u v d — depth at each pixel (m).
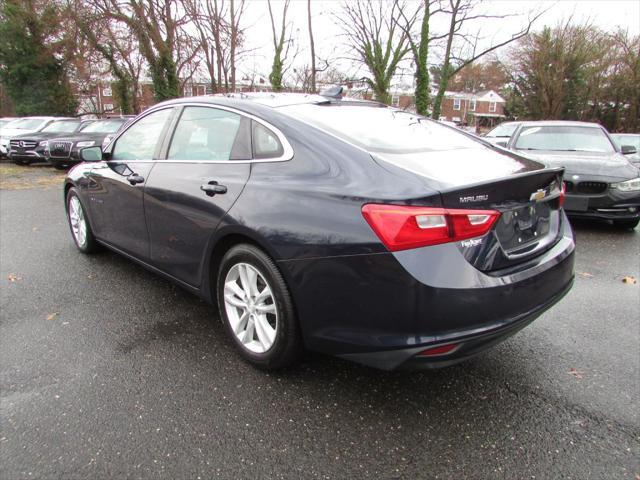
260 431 2.13
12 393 2.39
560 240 2.62
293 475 1.88
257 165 2.56
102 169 3.86
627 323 3.31
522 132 7.55
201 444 2.04
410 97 44.06
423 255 1.92
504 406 2.35
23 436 2.08
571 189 5.91
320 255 2.13
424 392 2.45
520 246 2.27
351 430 2.15
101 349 2.84
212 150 2.89
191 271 3.00
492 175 2.18
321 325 2.22
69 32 22.67
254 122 2.69
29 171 13.09
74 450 2.00
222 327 3.15
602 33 31.66
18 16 24.80
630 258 4.96
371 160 2.21
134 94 26.45
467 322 1.96
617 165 5.98
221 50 19.14
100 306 3.46
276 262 2.31
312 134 2.44
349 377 2.57
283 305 2.35
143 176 3.30
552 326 3.25
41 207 7.43
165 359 2.73
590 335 3.12
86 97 30.39
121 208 3.62
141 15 18.06
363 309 2.05
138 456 1.97
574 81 31.92
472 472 1.92
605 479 1.88
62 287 3.81
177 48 19.67
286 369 2.64
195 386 2.47
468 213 1.97
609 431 2.16
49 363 2.67
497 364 2.74
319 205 2.17
